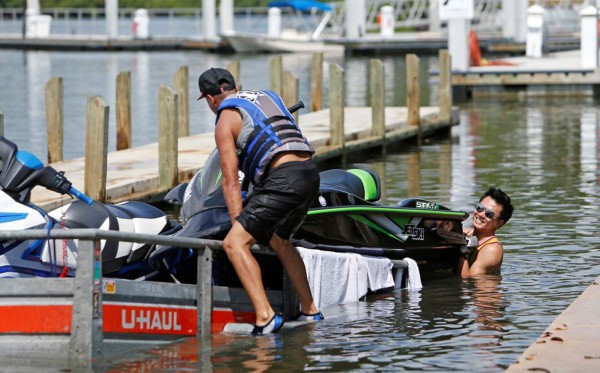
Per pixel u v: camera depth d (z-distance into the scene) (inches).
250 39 4697.3
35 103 2647.6
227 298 702.5
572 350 592.1
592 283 764.6
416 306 766.5
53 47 5123.0
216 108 710.5
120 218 705.6
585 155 1649.9
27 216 655.1
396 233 855.7
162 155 1264.8
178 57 4498.0
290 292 733.9
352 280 784.9
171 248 698.8
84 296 611.5
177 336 668.1
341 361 620.4
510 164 1569.9
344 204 832.9
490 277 860.0
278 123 681.0
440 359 620.4
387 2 5428.2
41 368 603.2
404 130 1857.8
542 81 2714.1
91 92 2952.8
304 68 3853.3
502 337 668.7
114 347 633.6
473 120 2241.6
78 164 1363.2
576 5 5059.1
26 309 617.3
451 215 871.7
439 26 5265.8
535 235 1022.4
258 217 673.0
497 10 5310.0
